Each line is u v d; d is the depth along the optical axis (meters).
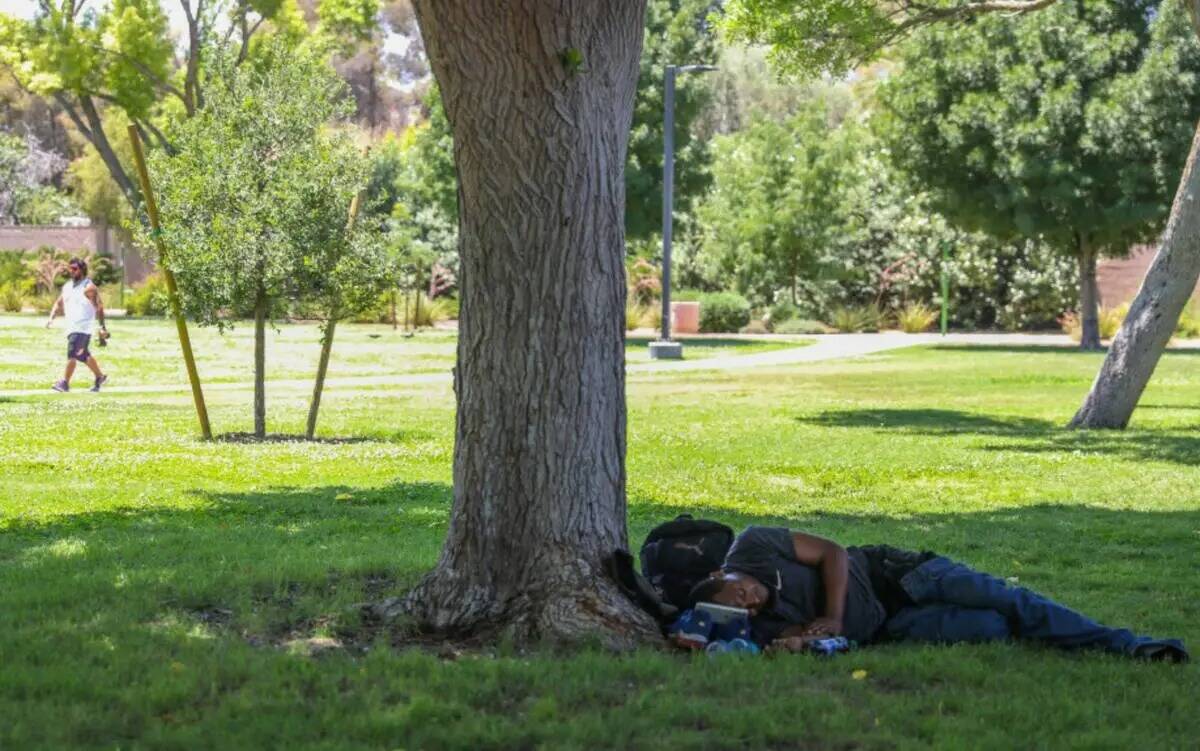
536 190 6.63
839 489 13.86
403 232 52.09
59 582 7.89
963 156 38.69
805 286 52.28
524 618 6.61
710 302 50.00
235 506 12.05
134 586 7.68
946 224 44.78
